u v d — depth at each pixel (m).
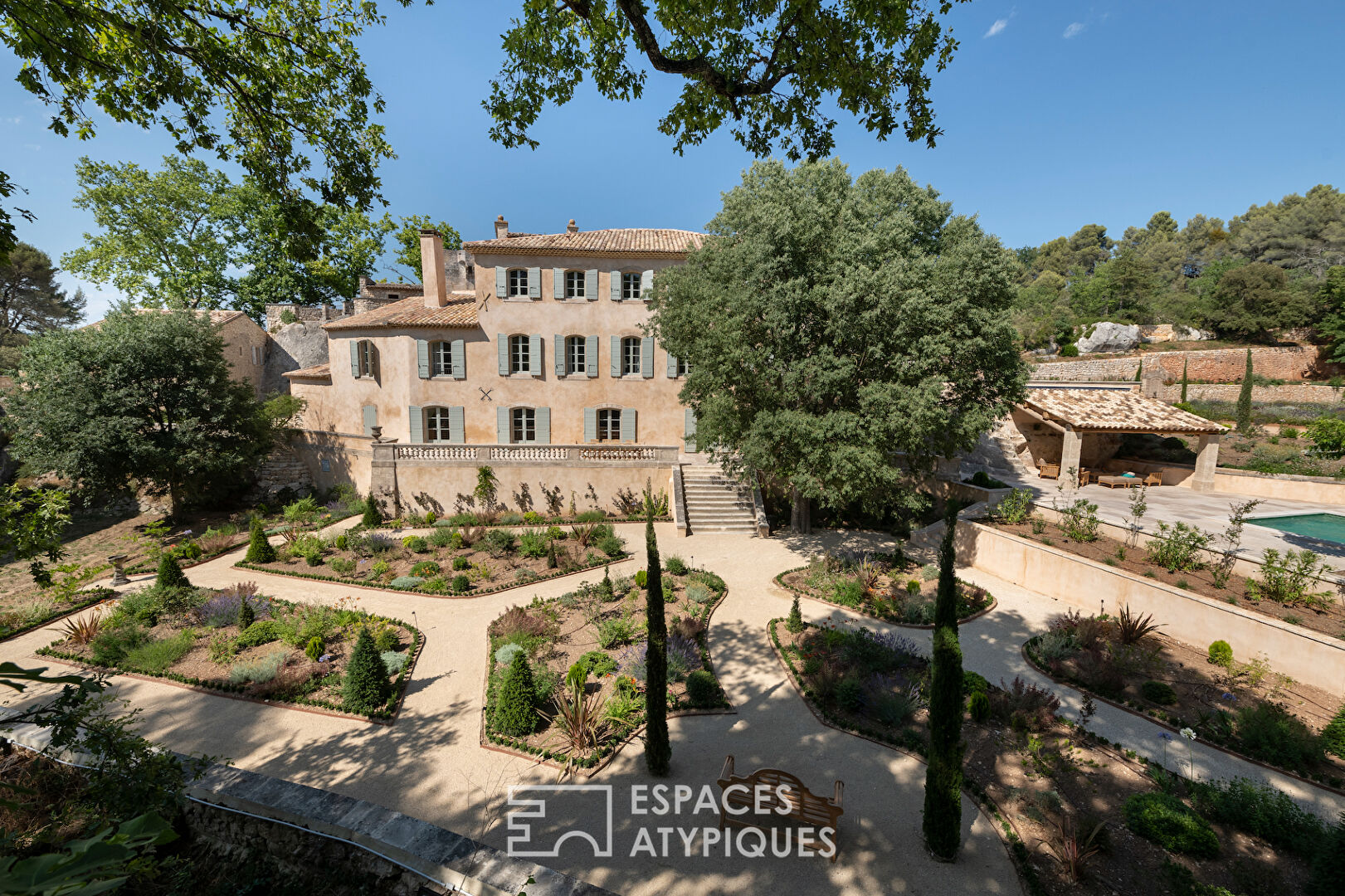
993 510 21.05
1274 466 27.14
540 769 9.98
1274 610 12.90
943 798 7.86
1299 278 58.84
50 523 9.99
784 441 18.61
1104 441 31.12
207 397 25.69
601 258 26.98
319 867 7.84
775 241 17.42
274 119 9.81
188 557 20.67
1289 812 8.30
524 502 25.50
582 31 9.00
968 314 17.08
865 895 7.55
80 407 23.41
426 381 27.36
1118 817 8.74
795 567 19.75
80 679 6.61
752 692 12.41
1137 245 106.06
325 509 26.81
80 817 7.45
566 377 27.73
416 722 11.37
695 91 8.93
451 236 42.53
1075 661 13.01
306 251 10.92
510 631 14.50
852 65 8.09
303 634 14.30
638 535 23.16
